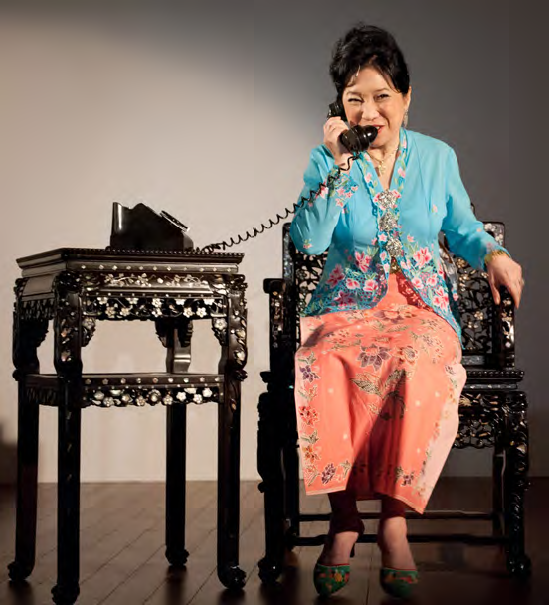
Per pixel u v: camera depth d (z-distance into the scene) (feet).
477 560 8.96
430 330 7.91
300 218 8.71
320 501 12.53
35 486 8.51
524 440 8.41
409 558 7.39
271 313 8.54
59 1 14.78
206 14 14.89
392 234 8.59
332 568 7.55
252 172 14.76
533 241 14.79
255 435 14.69
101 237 14.65
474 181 14.84
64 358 7.41
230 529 7.92
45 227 14.62
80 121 14.73
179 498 8.87
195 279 7.86
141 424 14.64
